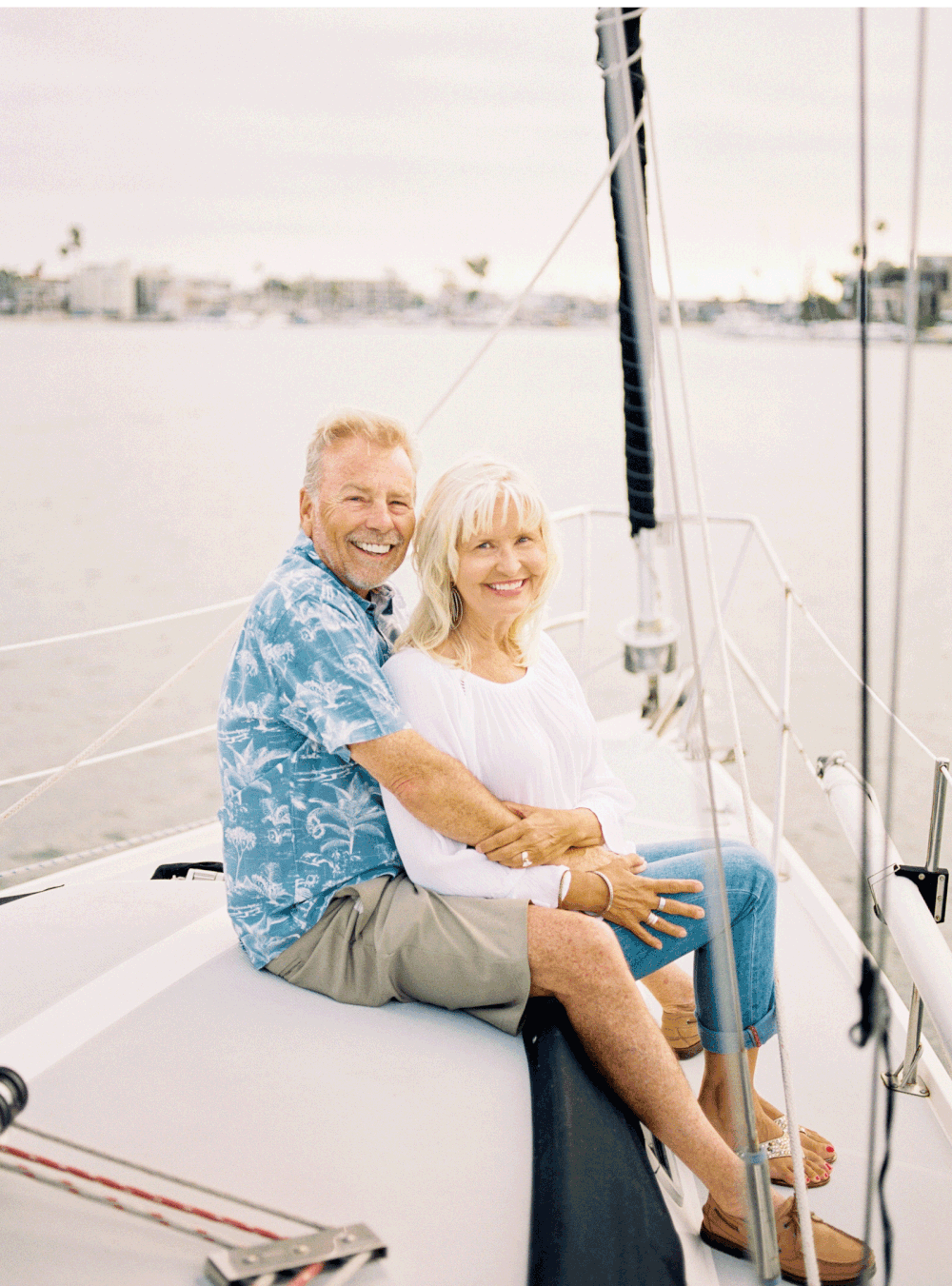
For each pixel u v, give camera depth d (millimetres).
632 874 1635
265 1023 1551
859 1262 1410
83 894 1986
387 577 1719
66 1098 1381
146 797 10438
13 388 59688
